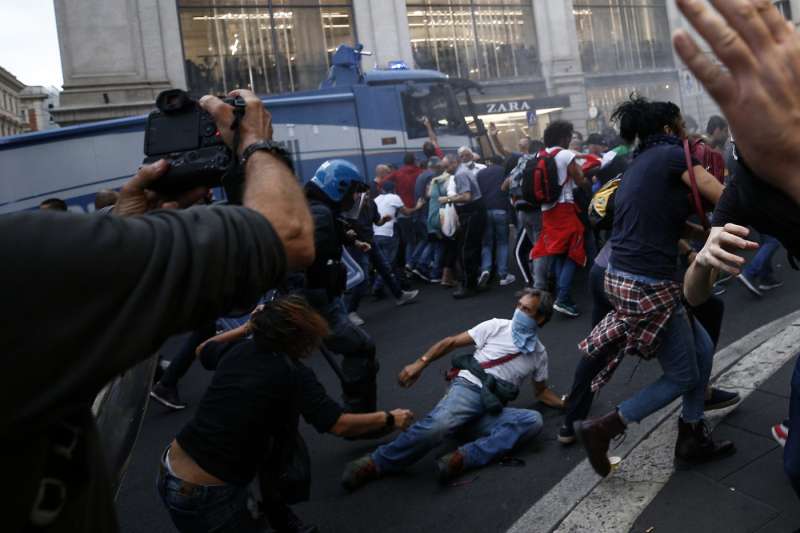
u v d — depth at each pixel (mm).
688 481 3045
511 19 24453
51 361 707
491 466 3668
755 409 3582
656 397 2988
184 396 5887
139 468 4508
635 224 3059
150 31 19219
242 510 2629
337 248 4000
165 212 861
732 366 4227
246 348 2752
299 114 11547
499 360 3830
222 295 838
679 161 2969
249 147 1170
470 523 3172
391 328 7230
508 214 8336
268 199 1010
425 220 9375
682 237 3184
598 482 3240
